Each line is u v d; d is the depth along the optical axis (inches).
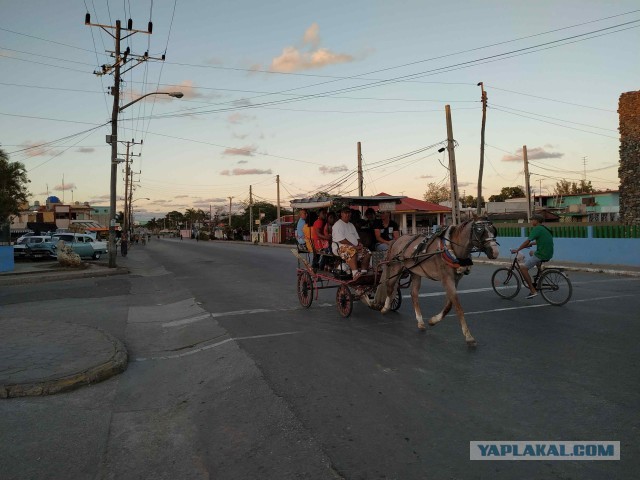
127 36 946.1
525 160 1405.0
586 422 175.0
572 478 140.3
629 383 212.1
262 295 538.3
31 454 170.6
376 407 196.7
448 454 156.0
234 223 3690.9
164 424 197.0
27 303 540.1
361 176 1466.5
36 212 2721.5
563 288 414.6
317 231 417.1
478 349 275.1
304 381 233.0
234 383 240.1
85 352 288.0
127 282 760.3
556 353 262.2
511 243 979.9
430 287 554.9
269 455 162.4
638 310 378.3
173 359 300.7
